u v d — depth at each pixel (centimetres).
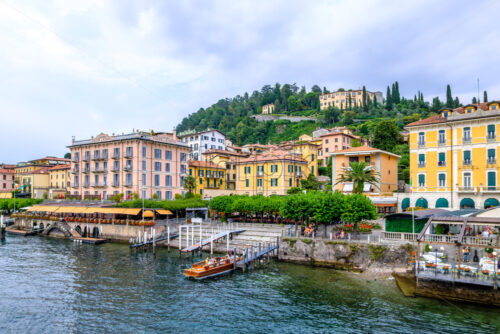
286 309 3075
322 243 4550
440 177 5703
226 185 10831
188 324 2812
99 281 3944
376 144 10575
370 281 3769
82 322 2861
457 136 5575
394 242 4156
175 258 5097
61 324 2823
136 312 3059
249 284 3791
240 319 2891
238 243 5444
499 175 5156
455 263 3475
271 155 9238
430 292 3219
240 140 18950
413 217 4103
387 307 3034
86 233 7119
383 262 4100
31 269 4478
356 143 11525
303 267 4478
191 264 4719
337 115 18125
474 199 5353
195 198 7994
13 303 3272
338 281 3812
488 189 5241
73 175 9012
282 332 2648
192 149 13912
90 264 4738
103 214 7281
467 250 3606
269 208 6025
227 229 6028
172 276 4131
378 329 2634
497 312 2862
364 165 5938
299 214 4850
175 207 7081
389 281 3731
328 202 4653
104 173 8281
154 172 8031
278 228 5878
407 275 3772
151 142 7988
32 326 2791
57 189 10888
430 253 3672
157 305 3216
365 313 2930
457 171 5538
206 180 10088
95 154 8519
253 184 9281
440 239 3834
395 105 18262
